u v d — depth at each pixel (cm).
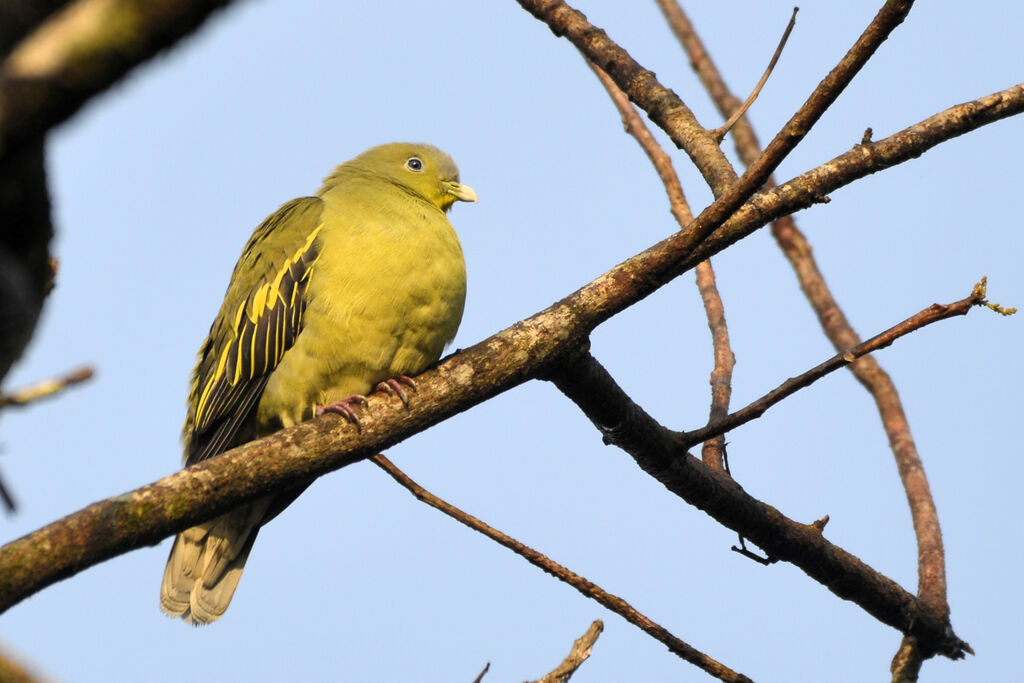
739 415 836
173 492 686
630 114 1141
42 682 293
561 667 793
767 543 902
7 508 409
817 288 1159
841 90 689
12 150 293
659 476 866
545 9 1085
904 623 922
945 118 834
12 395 377
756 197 805
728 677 820
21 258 381
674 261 783
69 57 283
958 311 761
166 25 281
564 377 816
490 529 849
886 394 1059
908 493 995
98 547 645
